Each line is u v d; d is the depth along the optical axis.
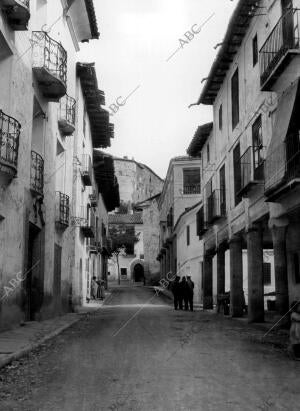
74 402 6.08
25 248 14.63
